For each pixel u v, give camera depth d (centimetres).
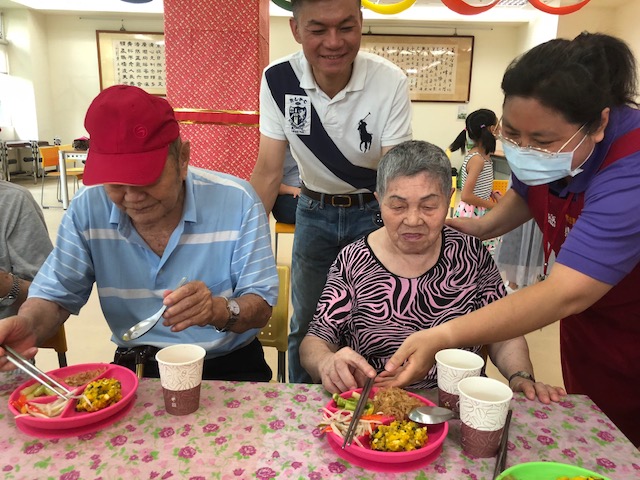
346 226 192
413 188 112
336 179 185
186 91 266
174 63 263
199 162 274
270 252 135
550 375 256
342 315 125
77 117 859
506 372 121
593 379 142
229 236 131
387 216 117
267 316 131
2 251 147
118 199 109
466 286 126
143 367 127
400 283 124
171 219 124
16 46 795
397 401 93
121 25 817
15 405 95
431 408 93
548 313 100
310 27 147
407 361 103
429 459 85
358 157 180
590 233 100
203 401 101
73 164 775
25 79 809
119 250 127
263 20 272
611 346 134
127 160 103
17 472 80
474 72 820
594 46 100
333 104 170
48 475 79
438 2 707
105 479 78
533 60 100
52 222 555
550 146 104
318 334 123
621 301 126
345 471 81
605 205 101
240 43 259
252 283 131
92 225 125
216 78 264
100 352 266
